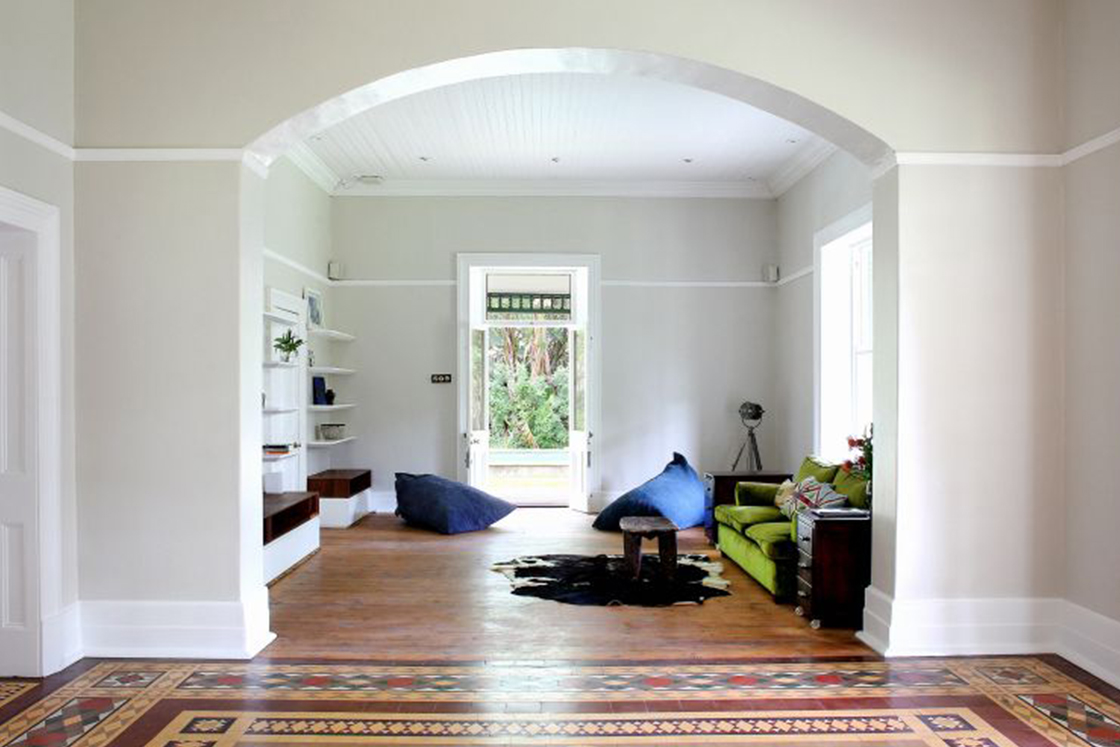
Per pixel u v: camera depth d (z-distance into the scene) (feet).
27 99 10.69
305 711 9.76
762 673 11.08
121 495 11.67
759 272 25.89
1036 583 11.89
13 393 10.91
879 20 11.91
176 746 8.82
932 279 11.88
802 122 12.55
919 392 11.84
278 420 20.52
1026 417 11.89
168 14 11.76
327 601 14.87
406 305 25.75
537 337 35.14
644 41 11.70
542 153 22.54
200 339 11.69
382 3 11.77
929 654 11.75
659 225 25.88
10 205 10.28
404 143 21.57
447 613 14.07
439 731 9.23
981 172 11.93
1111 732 9.16
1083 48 11.49
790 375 24.39
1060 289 11.94
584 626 13.29
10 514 10.83
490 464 34.76
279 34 11.79
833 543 13.11
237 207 11.70
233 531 11.64
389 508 25.67
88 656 11.60
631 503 21.81
